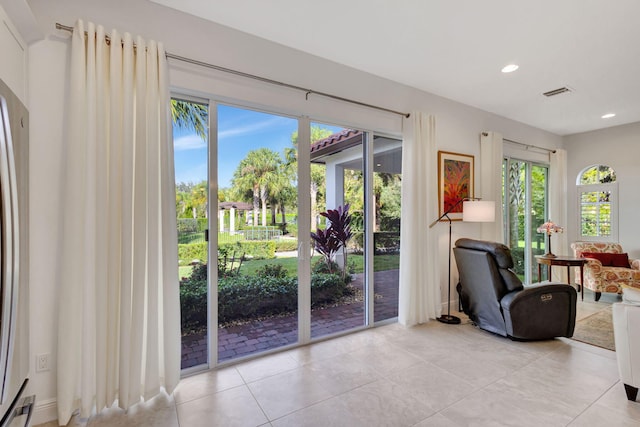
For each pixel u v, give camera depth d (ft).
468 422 5.91
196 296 8.03
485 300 10.27
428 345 9.51
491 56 9.48
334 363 8.35
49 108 6.03
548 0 6.93
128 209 6.27
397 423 5.90
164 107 6.77
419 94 11.97
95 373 6.15
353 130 10.84
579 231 18.48
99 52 6.08
